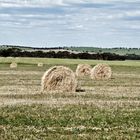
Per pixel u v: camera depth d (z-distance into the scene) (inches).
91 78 2586.1
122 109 1193.4
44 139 794.2
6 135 827.4
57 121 989.2
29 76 2637.8
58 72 1696.6
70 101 1348.4
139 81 2356.1
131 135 844.0
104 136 828.6
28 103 1282.0
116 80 2439.7
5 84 2000.5
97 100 1386.6
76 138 804.6
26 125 944.3
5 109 1155.3
